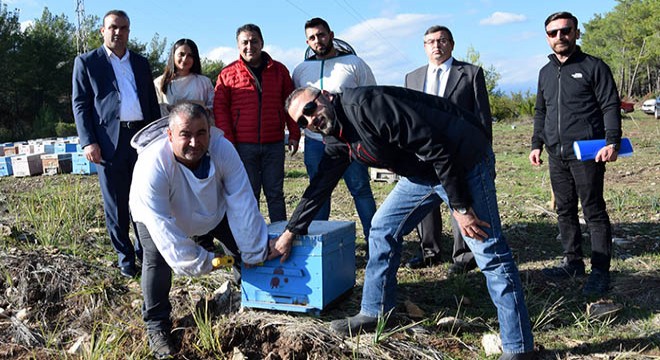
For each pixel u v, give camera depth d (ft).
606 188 28.27
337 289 12.35
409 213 11.16
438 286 14.65
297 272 11.66
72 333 12.21
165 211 10.68
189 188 11.09
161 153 10.56
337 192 28.68
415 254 17.57
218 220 11.88
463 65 14.69
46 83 112.57
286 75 16.05
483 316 12.80
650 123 78.13
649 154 42.37
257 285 12.03
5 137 89.10
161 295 11.21
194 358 10.98
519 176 33.76
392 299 11.64
